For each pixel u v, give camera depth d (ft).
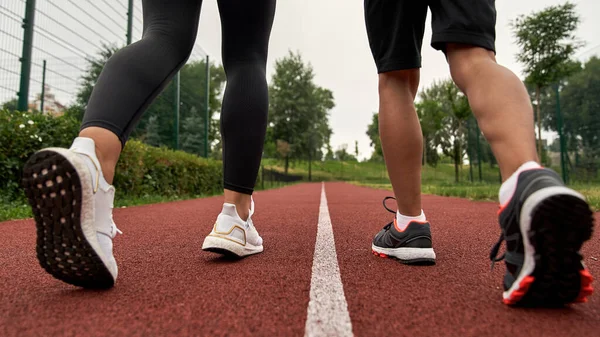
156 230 8.96
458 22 3.61
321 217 12.04
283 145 130.21
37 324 2.82
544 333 2.61
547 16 34.27
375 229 8.80
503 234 3.10
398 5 4.61
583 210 2.39
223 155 5.16
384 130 4.97
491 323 2.80
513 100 3.26
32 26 19.40
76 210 3.04
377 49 4.99
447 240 6.90
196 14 4.49
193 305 3.24
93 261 3.26
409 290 3.67
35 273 4.49
